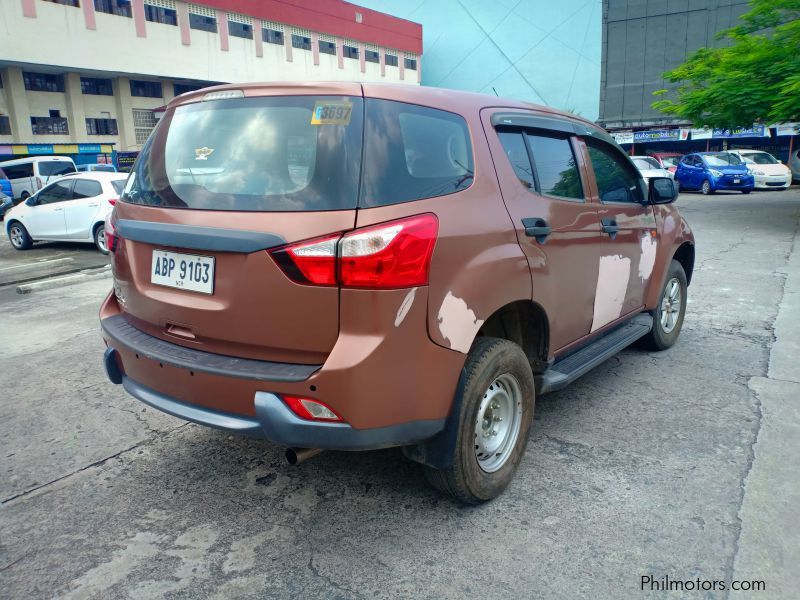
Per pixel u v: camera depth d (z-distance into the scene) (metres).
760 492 2.90
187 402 2.56
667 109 16.45
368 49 49.12
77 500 2.96
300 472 3.20
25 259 11.41
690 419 3.74
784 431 3.54
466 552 2.51
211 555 2.53
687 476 3.07
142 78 36.94
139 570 2.43
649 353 5.00
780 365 4.65
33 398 4.24
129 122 36.94
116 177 12.15
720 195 21.88
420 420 2.43
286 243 2.25
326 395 2.25
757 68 13.67
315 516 2.79
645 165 23.59
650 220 4.36
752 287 7.28
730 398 4.04
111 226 2.97
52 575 2.41
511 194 2.91
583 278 3.47
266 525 2.73
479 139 2.84
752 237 11.42
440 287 2.40
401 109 2.52
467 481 2.68
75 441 3.59
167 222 2.55
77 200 11.84
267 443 3.54
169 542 2.62
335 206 2.24
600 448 3.39
